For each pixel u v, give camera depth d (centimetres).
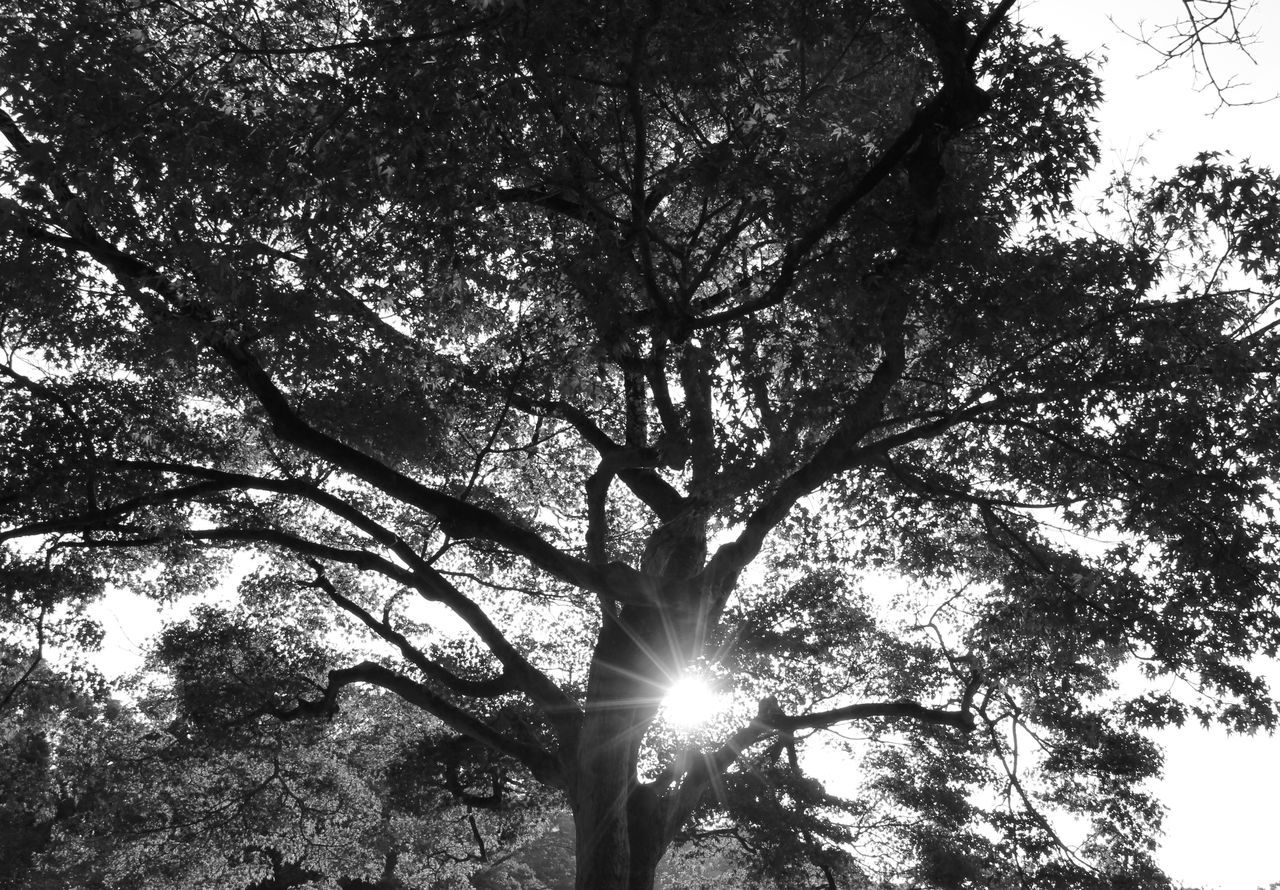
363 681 1880
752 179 1197
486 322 1482
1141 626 1591
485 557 2155
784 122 1276
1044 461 1658
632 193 1242
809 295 1269
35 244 1401
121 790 2853
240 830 2820
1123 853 2038
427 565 1670
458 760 2259
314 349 1411
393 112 1071
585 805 1536
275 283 1255
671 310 1302
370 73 1070
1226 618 1546
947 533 1986
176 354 1497
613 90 1271
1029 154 1265
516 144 1219
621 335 1332
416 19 1095
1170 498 1402
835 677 2277
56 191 1328
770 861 2344
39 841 3478
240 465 2025
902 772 2408
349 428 1647
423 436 1661
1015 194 1288
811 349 1358
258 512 2072
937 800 2330
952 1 1277
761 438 1248
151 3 1148
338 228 1200
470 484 1645
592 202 1246
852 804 2359
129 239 1434
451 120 1104
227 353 1487
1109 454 1480
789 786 2278
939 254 1271
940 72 1274
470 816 2750
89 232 1445
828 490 1795
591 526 1792
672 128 1423
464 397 1731
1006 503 1622
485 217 1330
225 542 2103
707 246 1471
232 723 2242
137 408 1878
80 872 3359
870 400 1397
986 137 1289
